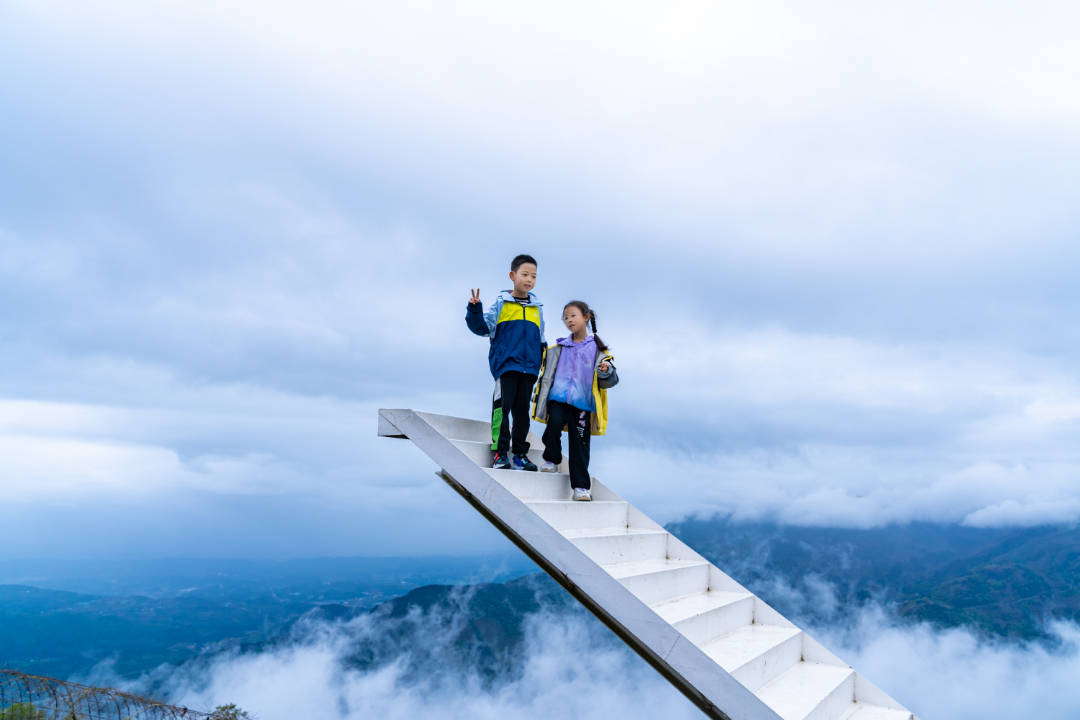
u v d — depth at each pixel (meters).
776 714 3.06
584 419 5.21
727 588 5.16
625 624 3.50
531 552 4.04
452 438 4.89
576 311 5.20
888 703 4.30
